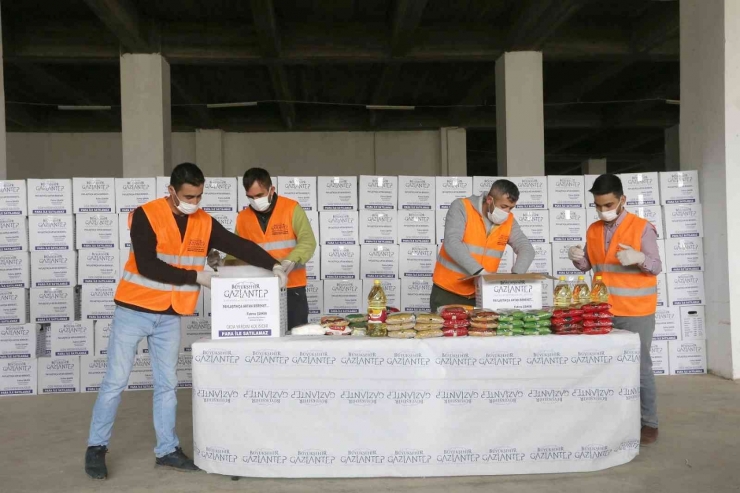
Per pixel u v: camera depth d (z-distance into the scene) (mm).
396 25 7477
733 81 5145
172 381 3219
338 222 5328
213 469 3002
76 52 8281
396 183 5359
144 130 8258
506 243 3797
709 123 5332
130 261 3121
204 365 2969
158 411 3217
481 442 2988
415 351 2967
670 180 5434
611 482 2955
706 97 5379
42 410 4605
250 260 3277
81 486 3035
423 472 2984
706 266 5414
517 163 8469
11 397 5031
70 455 3543
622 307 3496
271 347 2953
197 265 3199
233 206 5227
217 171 13062
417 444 2977
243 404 2965
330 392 2959
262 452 2963
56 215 5109
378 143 13508
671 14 7578
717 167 5234
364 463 2967
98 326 5172
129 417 4371
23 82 10266
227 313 3045
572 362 3006
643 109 11797
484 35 8531
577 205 5426
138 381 5215
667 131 13500
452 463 2982
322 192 5316
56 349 5117
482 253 3709
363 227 5328
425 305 5355
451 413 2979
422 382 2969
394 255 5355
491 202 3510
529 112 8477
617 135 15211
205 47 8375
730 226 5133
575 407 3021
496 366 2982
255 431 2961
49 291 5117
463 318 3080
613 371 3037
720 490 2873
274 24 7539
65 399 4941
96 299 5156
